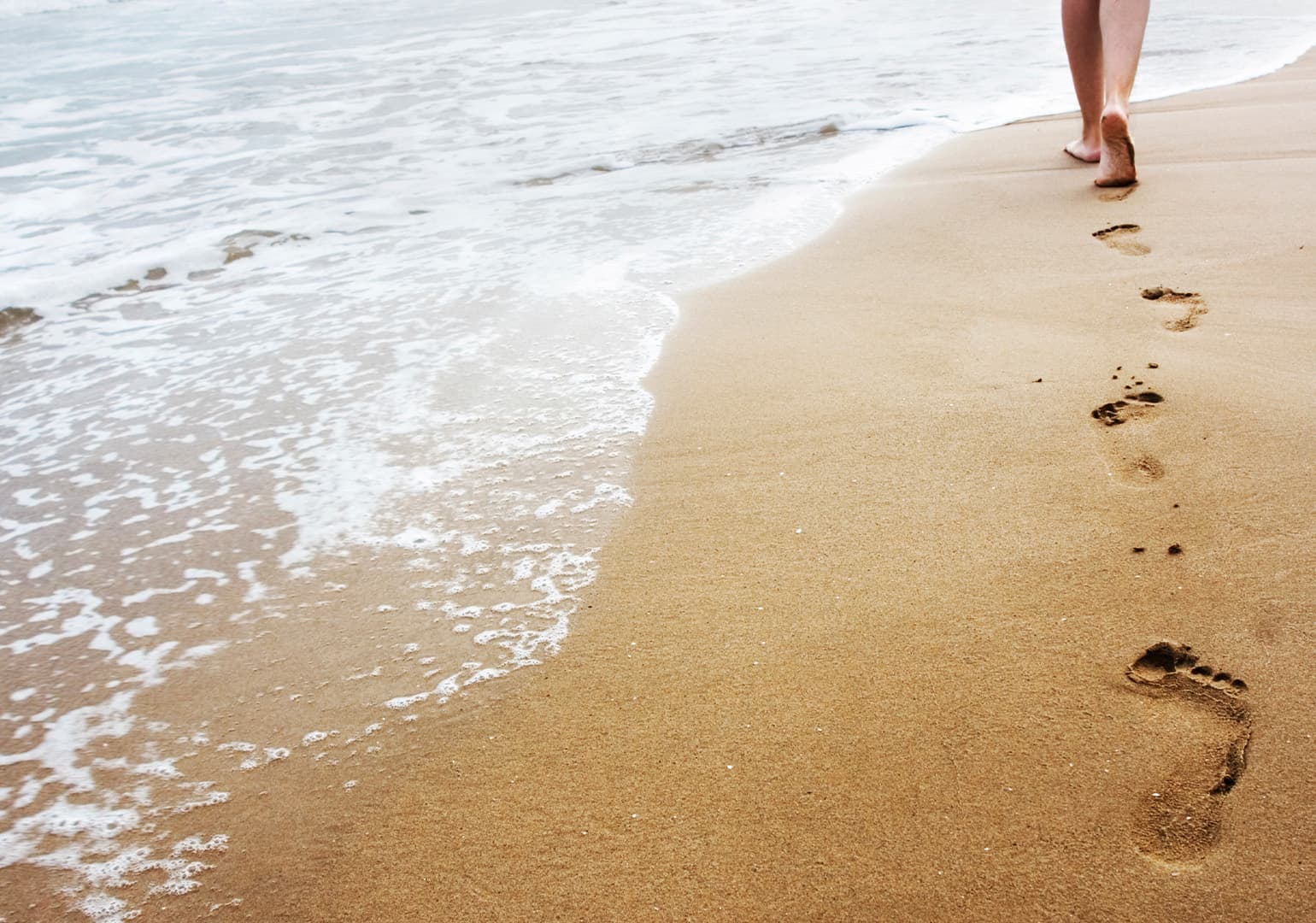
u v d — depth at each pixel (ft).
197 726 5.39
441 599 6.20
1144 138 14.08
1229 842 3.93
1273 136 13.41
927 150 15.55
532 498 7.17
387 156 18.01
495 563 6.48
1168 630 5.03
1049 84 19.17
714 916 3.92
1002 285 9.78
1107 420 7.04
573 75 23.04
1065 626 5.17
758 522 6.52
